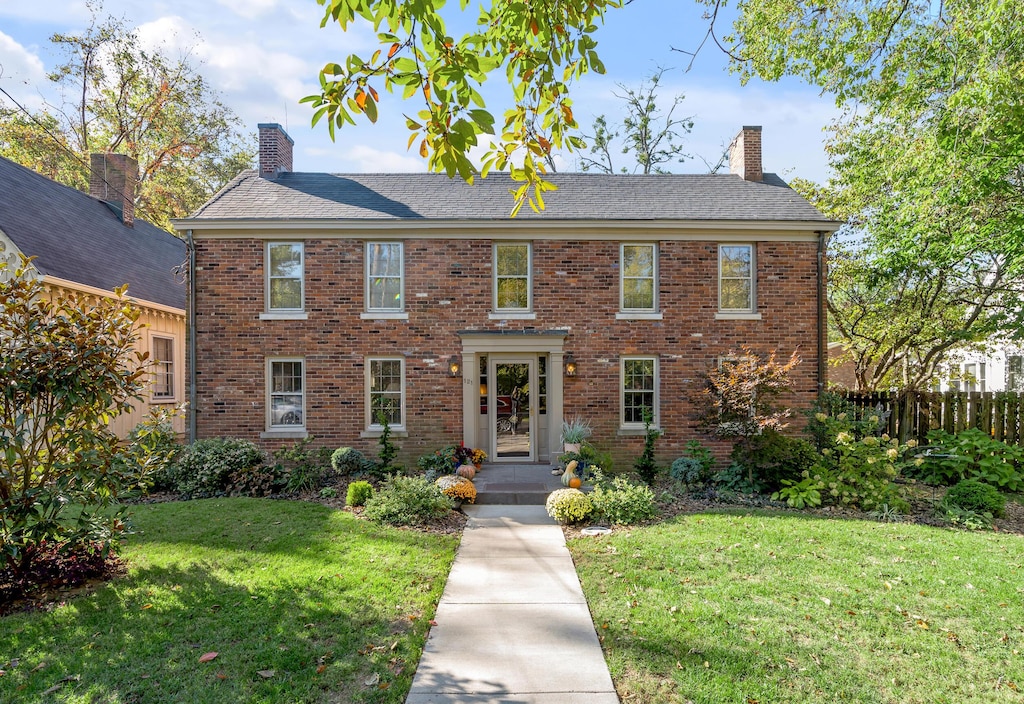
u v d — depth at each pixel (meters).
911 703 3.93
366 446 12.64
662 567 6.49
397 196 13.62
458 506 9.60
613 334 12.84
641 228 12.73
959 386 22.98
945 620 5.14
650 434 11.39
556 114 4.62
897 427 13.65
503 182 14.52
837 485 9.61
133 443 6.50
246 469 10.52
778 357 12.94
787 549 7.06
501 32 4.14
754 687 4.09
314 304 12.63
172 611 5.29
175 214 27.33
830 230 12.86
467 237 12.75
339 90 3.43
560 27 4.09
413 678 4.28
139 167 26.77
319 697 3.99
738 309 13.05
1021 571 6.32
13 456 5.63
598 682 4.23
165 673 4.25
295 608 5.37
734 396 10.34
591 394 12.80
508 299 12.96
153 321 14.50
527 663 4.51
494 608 5.57
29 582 5.67
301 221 12.30
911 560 6.68
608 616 5.27
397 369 12.87
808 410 11.38
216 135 27.88
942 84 10.82
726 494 10.05
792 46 9.06
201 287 12.53
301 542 7.35
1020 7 8.38
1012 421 12.64
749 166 14.99
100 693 4.01
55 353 5.66
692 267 12.90
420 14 3.09
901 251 13.96
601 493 9.02
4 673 4.26
